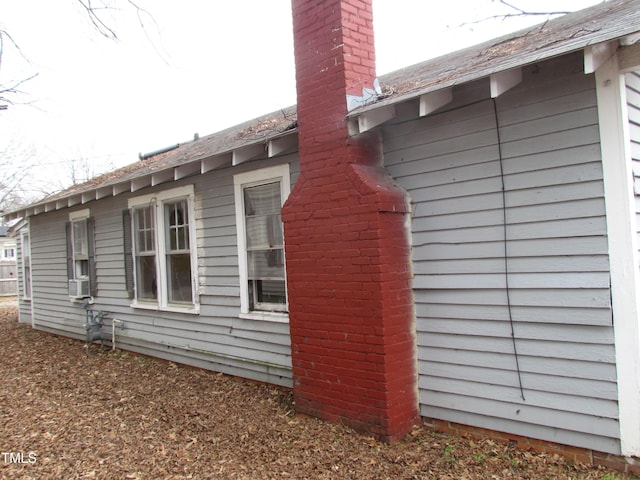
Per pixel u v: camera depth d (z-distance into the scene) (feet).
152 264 26.89
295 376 16.21
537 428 12.52
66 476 12.90
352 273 14.33
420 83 15.08
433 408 14.38
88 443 15.15
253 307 21.02
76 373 24.59
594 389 11.58
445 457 12.64
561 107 11.91
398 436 13.79
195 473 12.75
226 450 14.06
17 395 20.95
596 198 11.46
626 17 11.49
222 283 22.29
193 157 21.40
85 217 32.09
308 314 15.65
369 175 14.40
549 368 12.25
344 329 14.60
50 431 16.35
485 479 11.48
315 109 15.31
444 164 13.99
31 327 41.93
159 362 25.91
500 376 13.08
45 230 37.76
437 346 14.25
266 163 19.84
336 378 14.87
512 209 12.76
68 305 35.12
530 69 12.30
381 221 13.79
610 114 11.19
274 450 13.74
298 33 15.85
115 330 29.60
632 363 11.02
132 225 27.71
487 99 13.12
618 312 11.19
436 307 14.24
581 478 11.17
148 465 13.39
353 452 13.17
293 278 16.11
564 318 11.95
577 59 11.60
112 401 19.56
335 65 14.73
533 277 12.44
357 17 15.08
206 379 22.08
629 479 10.89
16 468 13.52
